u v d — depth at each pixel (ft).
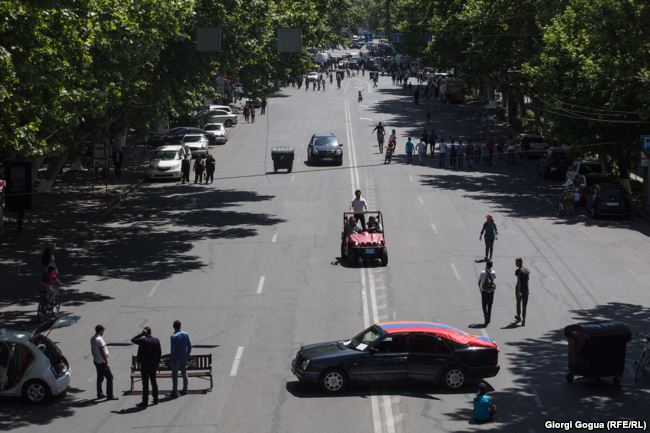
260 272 174.09
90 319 141.38
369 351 108.58
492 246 188.96
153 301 152.46
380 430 95.30
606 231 221.87
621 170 283.18
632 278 173.06
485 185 292.61
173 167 298.56
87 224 222.69
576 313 147.64
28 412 101.96
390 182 291.99
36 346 105.81
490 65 379.76
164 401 105.70
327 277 170.50
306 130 426.51
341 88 652.07
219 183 293.43
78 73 156.97
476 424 97.25
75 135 251.80
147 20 192.24
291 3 282.97
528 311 148.66
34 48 138.51
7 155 185.16
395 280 168.66
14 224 218.59
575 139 269.85
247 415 100.42
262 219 231.30
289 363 120.06
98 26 155.43
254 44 238.27
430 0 462.19
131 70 203.00
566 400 105.91
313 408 102.73
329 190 275.80
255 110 505.25
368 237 180.65
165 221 228.63
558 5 320.09
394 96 597.52
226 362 120.16
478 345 110.32
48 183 266.16
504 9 365.40
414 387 110.93
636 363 116.37
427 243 203.41
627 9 199.82
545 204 260.42
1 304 149.79
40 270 174.09
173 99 271.69
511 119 455.63
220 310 146.92
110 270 175.22
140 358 103.55
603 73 259.60
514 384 112.06
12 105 140.87
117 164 301.43
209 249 195.42
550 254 194.18
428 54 504.84
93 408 103.40
